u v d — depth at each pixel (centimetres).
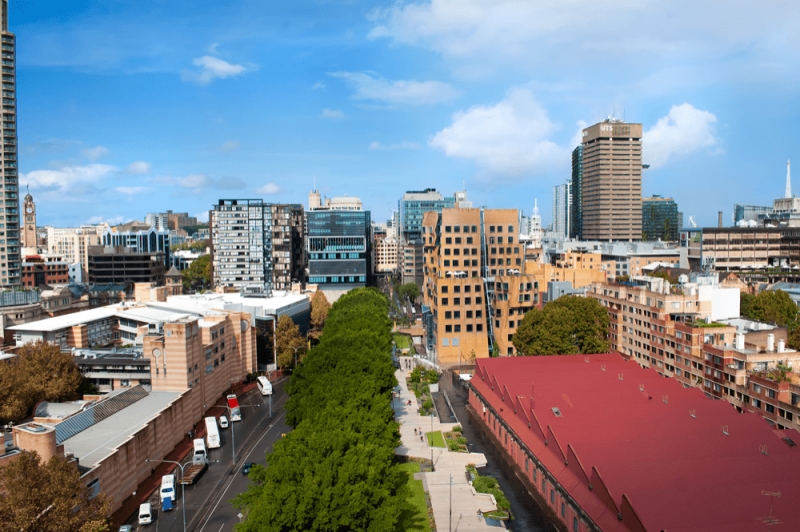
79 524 7438
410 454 12375
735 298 16525
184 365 13588
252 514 7312
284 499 7338
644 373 13325
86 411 11288
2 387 11375
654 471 8369
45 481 7256
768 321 19100
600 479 8269
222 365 16600
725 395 13200
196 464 11638
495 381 13750
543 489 10325
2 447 8206
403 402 16538
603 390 12156
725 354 13225
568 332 16988
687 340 14800
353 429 9625
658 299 16450
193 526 9419
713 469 8412
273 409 15612
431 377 18212
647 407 11138
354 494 7319
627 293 18288
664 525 6975
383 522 7312
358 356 13362
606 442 9438
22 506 6981
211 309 19712
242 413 15338
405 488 8538
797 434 9781
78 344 18438
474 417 15150
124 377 14412
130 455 10425
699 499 7475
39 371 12825
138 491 10700
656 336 16425
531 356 15512
